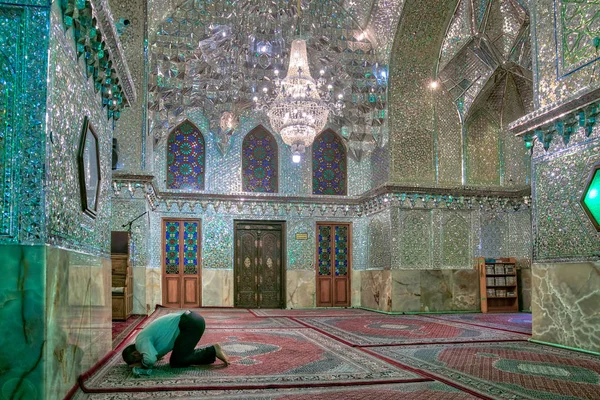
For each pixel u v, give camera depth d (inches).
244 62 384.5
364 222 427.2
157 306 394.9
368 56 388.2
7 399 92.0
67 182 113.3
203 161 417.7
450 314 362.0
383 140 383.9
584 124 187.9
